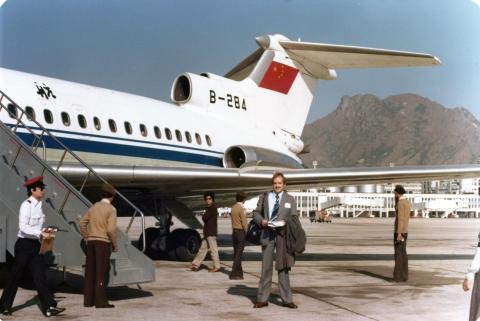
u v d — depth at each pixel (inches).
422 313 287.1
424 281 403.5
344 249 738.2
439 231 1489.9
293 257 291.7
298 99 733.9
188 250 554.6
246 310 285.6
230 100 660.7
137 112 541.6
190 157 585.6
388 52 620.4
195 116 614.9
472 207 4010.8
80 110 478.9
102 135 491.8
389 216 3912.4
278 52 708.7
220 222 2054.6
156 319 260.4
